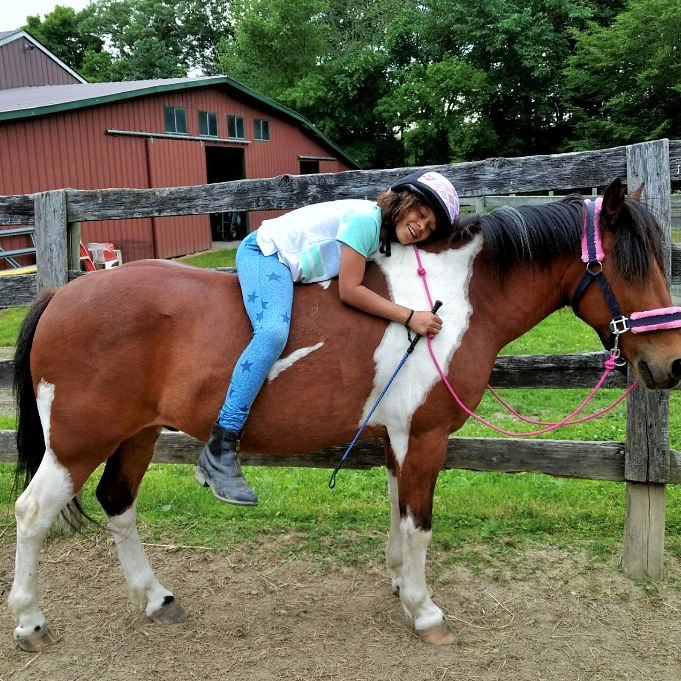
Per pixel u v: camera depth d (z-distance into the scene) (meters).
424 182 2.11
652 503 2.69
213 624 2.52
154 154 13.33
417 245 2.23
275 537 3.23
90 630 2.48
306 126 18.25
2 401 5.80
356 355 2.14
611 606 2.55
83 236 11.92
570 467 2.81
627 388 2.70
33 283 3.27
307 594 2.72
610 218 2.11
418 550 2.30
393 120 22.48
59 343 2.20
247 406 2.09
